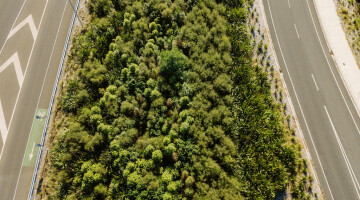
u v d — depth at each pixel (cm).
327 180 2206
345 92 2523
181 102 2277
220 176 2033
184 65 2461
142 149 2197
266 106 2389
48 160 2314
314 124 2403
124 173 2028
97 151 2230
